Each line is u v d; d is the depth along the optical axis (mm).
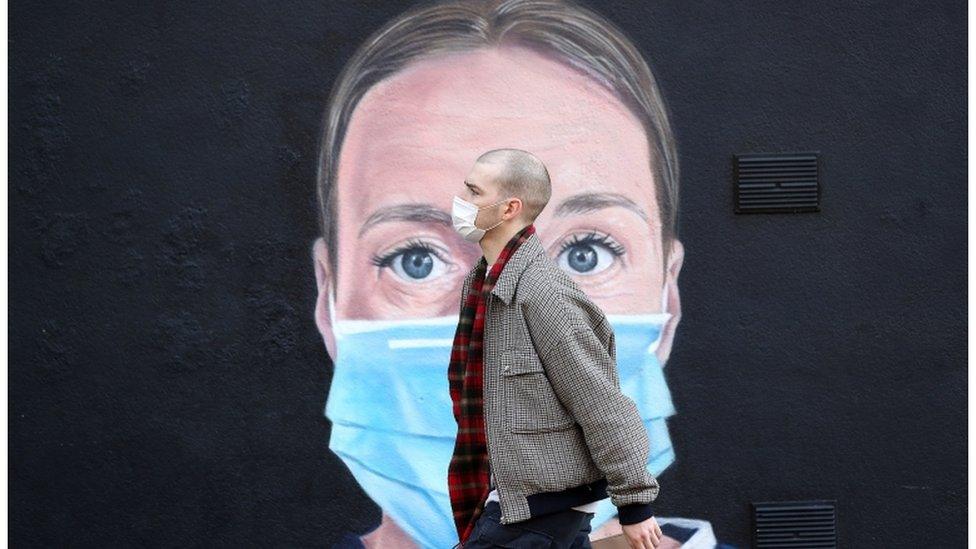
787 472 4688
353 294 4676
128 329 4645
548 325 3242
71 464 4645
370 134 4656
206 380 4652
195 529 4664
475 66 4656
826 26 4652
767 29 4648
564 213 4680
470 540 3357
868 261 4684
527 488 3254
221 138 4637
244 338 4652
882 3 4656
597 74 4668
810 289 4680
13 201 4633
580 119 4676
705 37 4652
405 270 4688
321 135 4645
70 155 4625
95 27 4613
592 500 3357
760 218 4680
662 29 4652
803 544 4672
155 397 4648
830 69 4660
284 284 4660
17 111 4621
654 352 4695
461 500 3410
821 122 4664
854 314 4688
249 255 4648
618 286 4691
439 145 4664
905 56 4664
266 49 4625
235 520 4668
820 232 4680
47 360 4633
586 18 4652
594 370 3221
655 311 4691
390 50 4641
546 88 4664
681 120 4664
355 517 4688
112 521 4656
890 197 4676
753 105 4660
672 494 4688
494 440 3277
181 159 4637
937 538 4699
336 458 4680
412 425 4691
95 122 4625
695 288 4688
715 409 4688
